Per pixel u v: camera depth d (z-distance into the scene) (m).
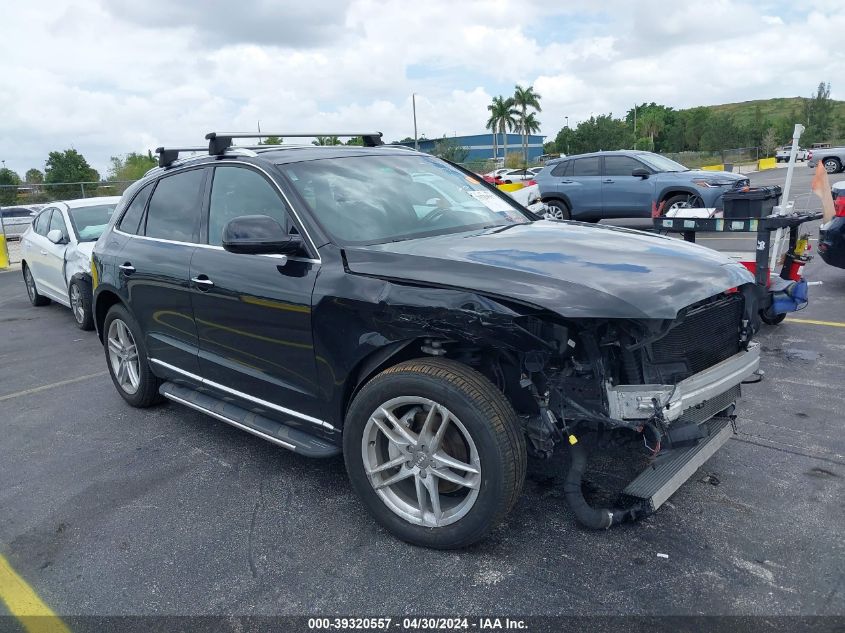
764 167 45.41
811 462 3.85
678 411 2.84
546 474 3.80
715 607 2.68
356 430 3.22
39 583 3.09
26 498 3.94
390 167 4.20
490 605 2.76
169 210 4.59
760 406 4.70
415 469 3.11
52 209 9.63
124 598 2.95
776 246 6.77
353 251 3.33
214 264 3.97
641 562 2.98
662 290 2.80
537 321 2.78
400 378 3.04
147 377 5.05
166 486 3.98
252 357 3.82
